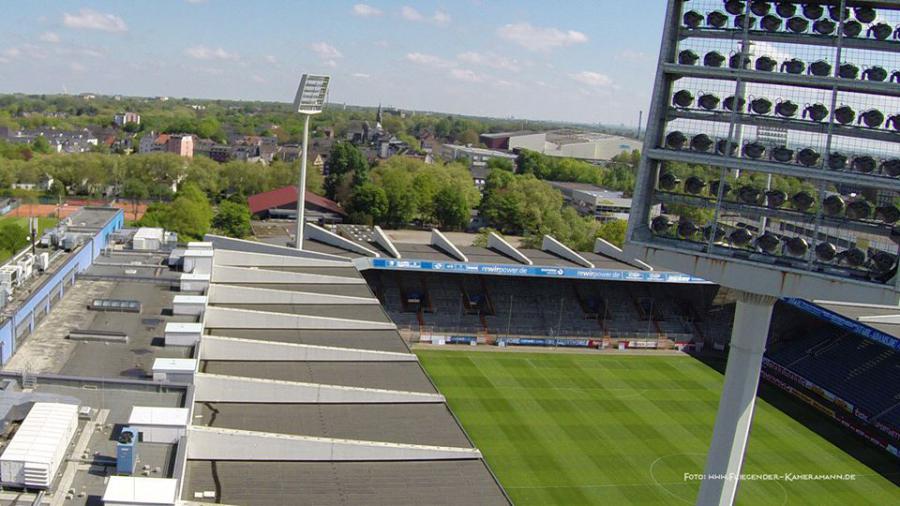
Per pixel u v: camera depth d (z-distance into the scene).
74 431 40.75
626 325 107.69
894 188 36.72
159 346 57.59
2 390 44.31
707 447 72.62
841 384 86.38
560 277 106.81
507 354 98.00
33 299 58.47
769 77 39.25
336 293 78.25
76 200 190.00
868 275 37.81
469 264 101.50
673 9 40.88
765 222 42.19
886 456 73.38
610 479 64.69
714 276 40.88
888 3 37.44
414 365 61.44
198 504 36.03
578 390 86.69
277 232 162.25
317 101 98.00
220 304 71.31
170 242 91.81
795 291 38.94
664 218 42.81
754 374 41.28
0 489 35.81
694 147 41.53
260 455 44.41
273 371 57.19
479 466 46.56
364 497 41.72
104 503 33.91
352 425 49.69
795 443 75.31
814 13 39.53
